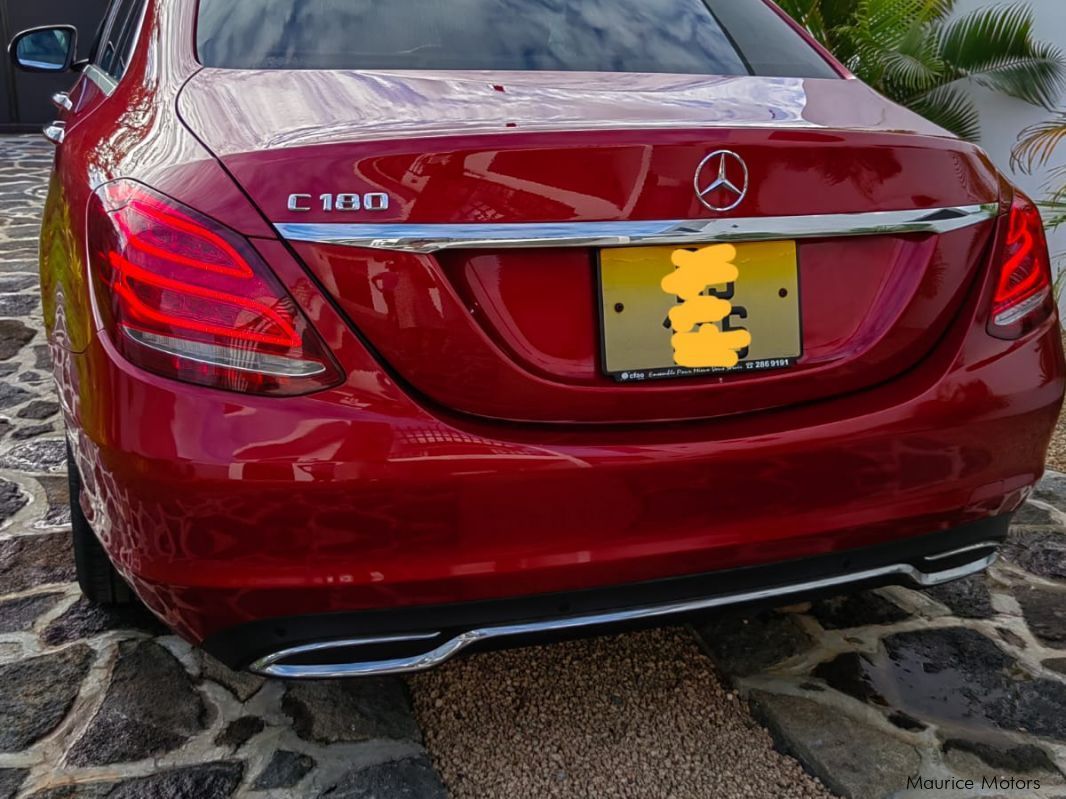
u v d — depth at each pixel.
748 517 1.48
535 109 1.53
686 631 2.15
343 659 1.41
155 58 1.84
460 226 1.31
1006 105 5.18
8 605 2.11
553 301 1.38
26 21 10.27
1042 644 2.12
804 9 5.46
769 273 1.47
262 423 1.29
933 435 1.54
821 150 1.46
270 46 1.78
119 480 1.35
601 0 2.03
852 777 1.72
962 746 1.80
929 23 5.36
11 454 2.88
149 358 1.31
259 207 1.30
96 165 1.60
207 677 1.90
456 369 1.34
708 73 1.90
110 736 1.73
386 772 1.68
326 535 1.31
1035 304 1.66
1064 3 4.83
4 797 1.59
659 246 1.40
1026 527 2.64
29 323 4.17
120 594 2.04
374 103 1.51
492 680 1.98
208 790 1.63
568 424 1.40
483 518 1.35
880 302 1.55
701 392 1.45
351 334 1.31
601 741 1.83
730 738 1.85
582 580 1.41
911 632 2.15
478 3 1.93
